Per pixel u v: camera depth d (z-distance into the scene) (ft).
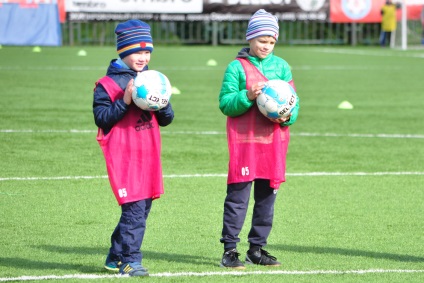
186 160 84.74
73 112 117.60
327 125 111.86
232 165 47.78
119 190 44.57
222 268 48.01
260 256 48.98
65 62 205.87
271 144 47.75
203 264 49.01
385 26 292.61
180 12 270.87
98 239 54.85
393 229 58.75
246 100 46.60
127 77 45.16
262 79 48.14
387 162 85.40
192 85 160.45
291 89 46.60
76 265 48.42
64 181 73.36
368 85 165.89
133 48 44.78
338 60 230.68
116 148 44.78
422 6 298.35
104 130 45.01
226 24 285.84
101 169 79.20
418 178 77.46
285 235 56.75
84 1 265.75
